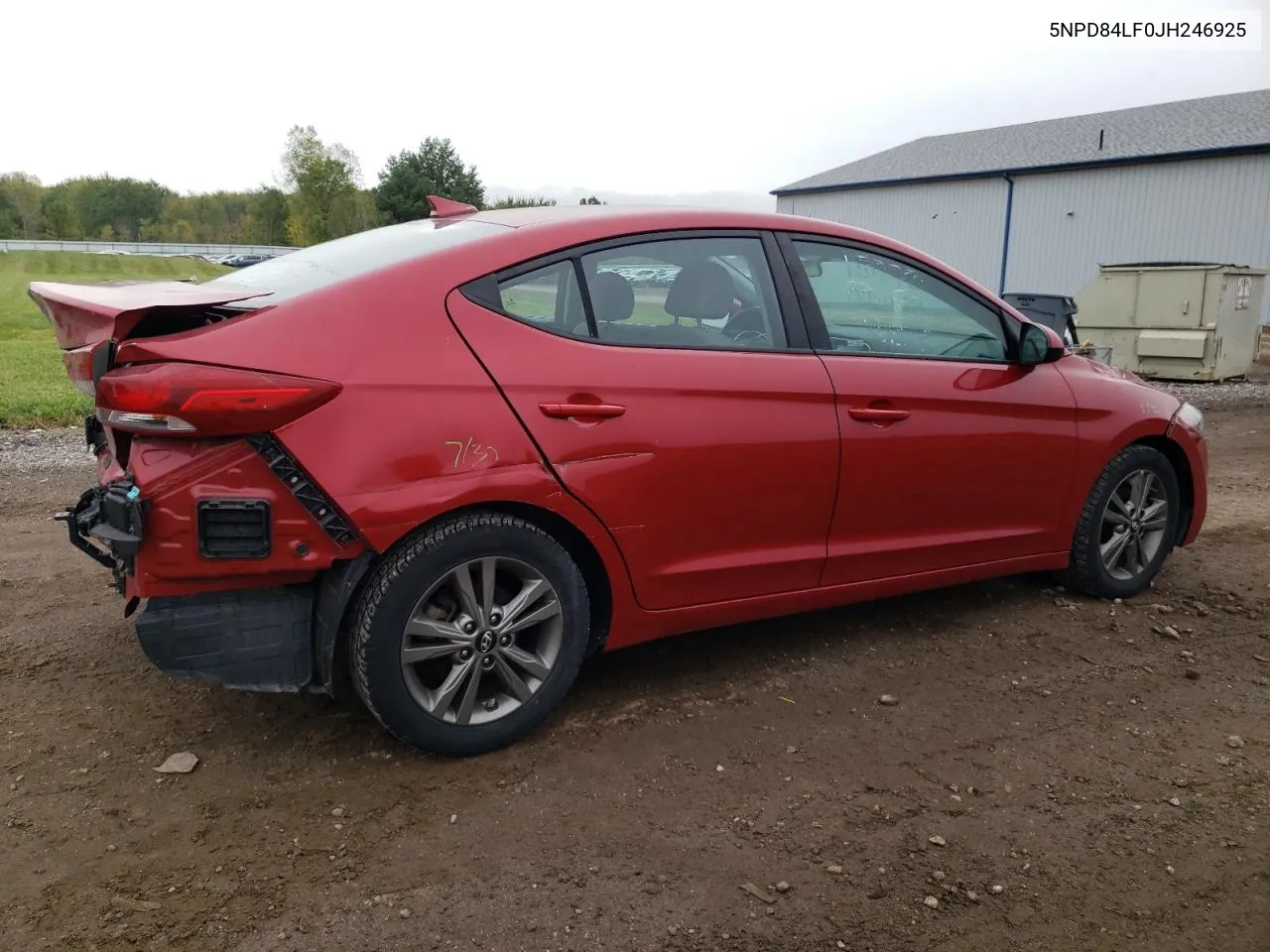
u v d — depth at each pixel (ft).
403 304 9.48
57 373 44.88
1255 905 8.05
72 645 12.92
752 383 11.08
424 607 9.55
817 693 11.76
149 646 8.89
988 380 13.03
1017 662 12.75
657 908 7.85
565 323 10.27
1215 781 9.93
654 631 11.18
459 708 9.92
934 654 12.96
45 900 7.80
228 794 9.39
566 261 10.41
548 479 9.83
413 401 9.21
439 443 9.29
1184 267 48.85
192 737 10.48
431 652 9.62
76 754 10.11
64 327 9.69
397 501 9.09
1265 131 91.66
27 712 11.00
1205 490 15.83
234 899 7.87
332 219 236.02
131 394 8.41
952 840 8.85
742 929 7.63
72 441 28.76
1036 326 13.48
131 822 8.90
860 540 12.24
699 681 12.03
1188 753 10.50
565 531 10.34
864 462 11.91
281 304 9.21
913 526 12.64
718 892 8.05
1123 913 7.91
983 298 13.39
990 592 15.35
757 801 9.40
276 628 9.28
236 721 10.85
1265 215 89.04
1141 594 15.39
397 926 7.59
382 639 9.34
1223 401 42.68
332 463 8.87
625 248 10.78
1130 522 14.87
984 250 112.37
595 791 9.53
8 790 9.38
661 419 10.48
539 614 10.16
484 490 9.48
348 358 9.05
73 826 8.82
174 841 8.64
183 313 9.16
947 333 13.04
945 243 116.37
